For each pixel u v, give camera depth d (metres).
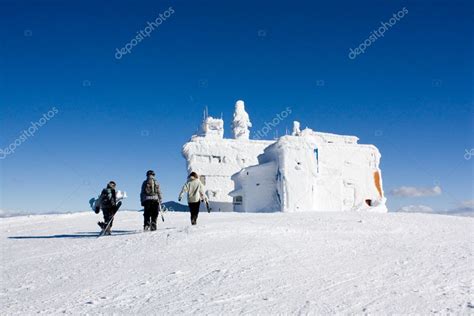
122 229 17.31
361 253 9.84
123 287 7.34
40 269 9.22
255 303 6.21
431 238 12.12
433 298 6.36
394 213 19.05
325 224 14.55
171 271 8.30
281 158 46.12
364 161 66.00
